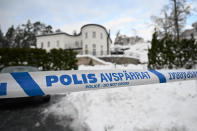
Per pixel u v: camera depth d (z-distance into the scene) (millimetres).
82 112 2713
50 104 3266
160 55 6938
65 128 2109
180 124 1849
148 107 2594
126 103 2932
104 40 24734
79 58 18156
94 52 23484
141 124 2006
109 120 2248
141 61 18125
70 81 965
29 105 3186
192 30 26953
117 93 3607
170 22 16000
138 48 37250
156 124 1947
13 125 2223
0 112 2777
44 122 2332
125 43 50281
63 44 24922
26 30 49125
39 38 26609
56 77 947
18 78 847
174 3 15188
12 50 8961
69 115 2611
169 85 3719
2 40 46250
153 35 7352
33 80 873
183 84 3639
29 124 2260
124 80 1146
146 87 3797
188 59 6586
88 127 2104
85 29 23734
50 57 9266
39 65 9117
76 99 3539
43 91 873
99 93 3738
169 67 6797
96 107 2887
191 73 1498
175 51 6680
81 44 26219
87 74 1052
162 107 2502
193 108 2242
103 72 1125
